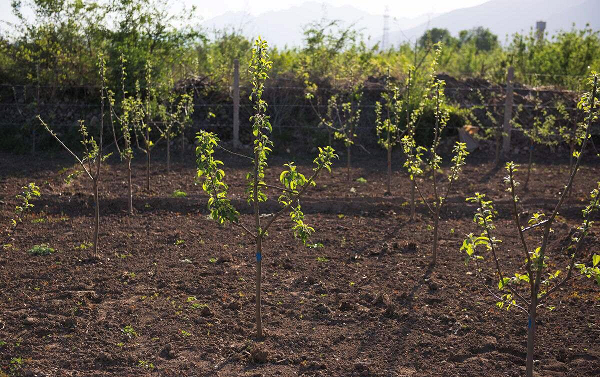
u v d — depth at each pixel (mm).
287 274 7105
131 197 9531
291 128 14938
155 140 14172
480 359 5078
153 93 12773
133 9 14875
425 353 5207
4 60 14539
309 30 16609
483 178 12109
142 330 5570
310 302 6301
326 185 11430
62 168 12016
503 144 14297
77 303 6090
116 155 13422
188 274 7020
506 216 9719
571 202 10297
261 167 5113
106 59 14039
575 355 5148
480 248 8070
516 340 5434
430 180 11930
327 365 4984
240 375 4812
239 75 15258
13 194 10094
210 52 17375
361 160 13719
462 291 6574
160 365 4961
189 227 8930
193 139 14359
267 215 9656
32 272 6938
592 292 6492
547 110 15312
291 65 16672
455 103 15500
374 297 6402
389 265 7434
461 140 14445
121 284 6680
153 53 15195
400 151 14367
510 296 4602
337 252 7926
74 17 14695
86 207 9734
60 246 7926
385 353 5215
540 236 8586
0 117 14117
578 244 4145
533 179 12055
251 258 7656
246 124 14984
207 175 4984
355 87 13625
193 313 5949
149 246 8039
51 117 13969
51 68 14523
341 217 9594
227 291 6547
